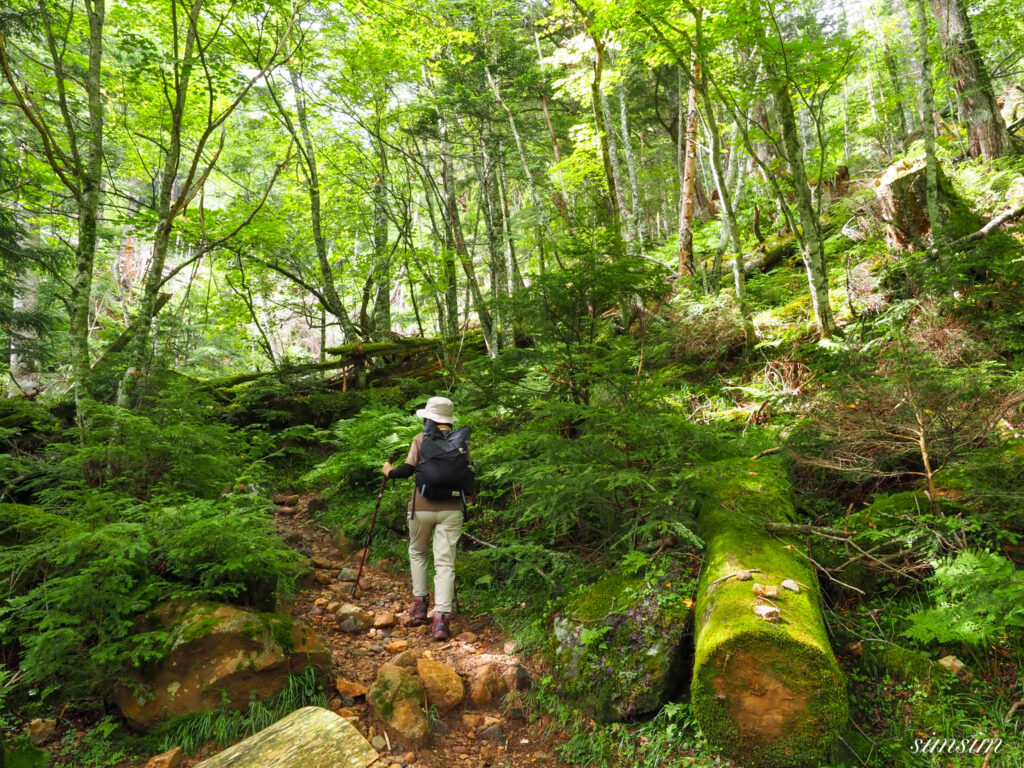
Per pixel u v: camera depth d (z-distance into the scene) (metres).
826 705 2.52
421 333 11.91
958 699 2.72
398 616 4.37
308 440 8.51
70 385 7.81
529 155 13.67
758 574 3.08
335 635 4.05
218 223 9.02
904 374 3.88
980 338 5.30
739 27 5.97
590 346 5.16
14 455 6.11
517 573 4.55
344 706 3.23
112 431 4.88
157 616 3.29
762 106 9.59
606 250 5.71
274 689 3.16
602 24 6.82
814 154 9.67
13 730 2.82
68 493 4.10
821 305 6.26
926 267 6.00
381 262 10.80
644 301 6.96
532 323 5.75
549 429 4.94
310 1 7.96
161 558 3.70
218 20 7.70
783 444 4.67
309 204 11.92
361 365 10.16
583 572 4.08
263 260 10.51
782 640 2.57
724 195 7.24
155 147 10.70
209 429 5.47
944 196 6.68
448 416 4.51
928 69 6.21
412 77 10.63
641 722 3.02
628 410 4.40
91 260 5.45
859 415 4.10
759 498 3.84
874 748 2.54
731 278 8.90
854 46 6.12
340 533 5.68
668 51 6.97
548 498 4.15
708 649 2.66
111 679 3.09
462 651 3.90
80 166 5.48
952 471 3.80
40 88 8.24
